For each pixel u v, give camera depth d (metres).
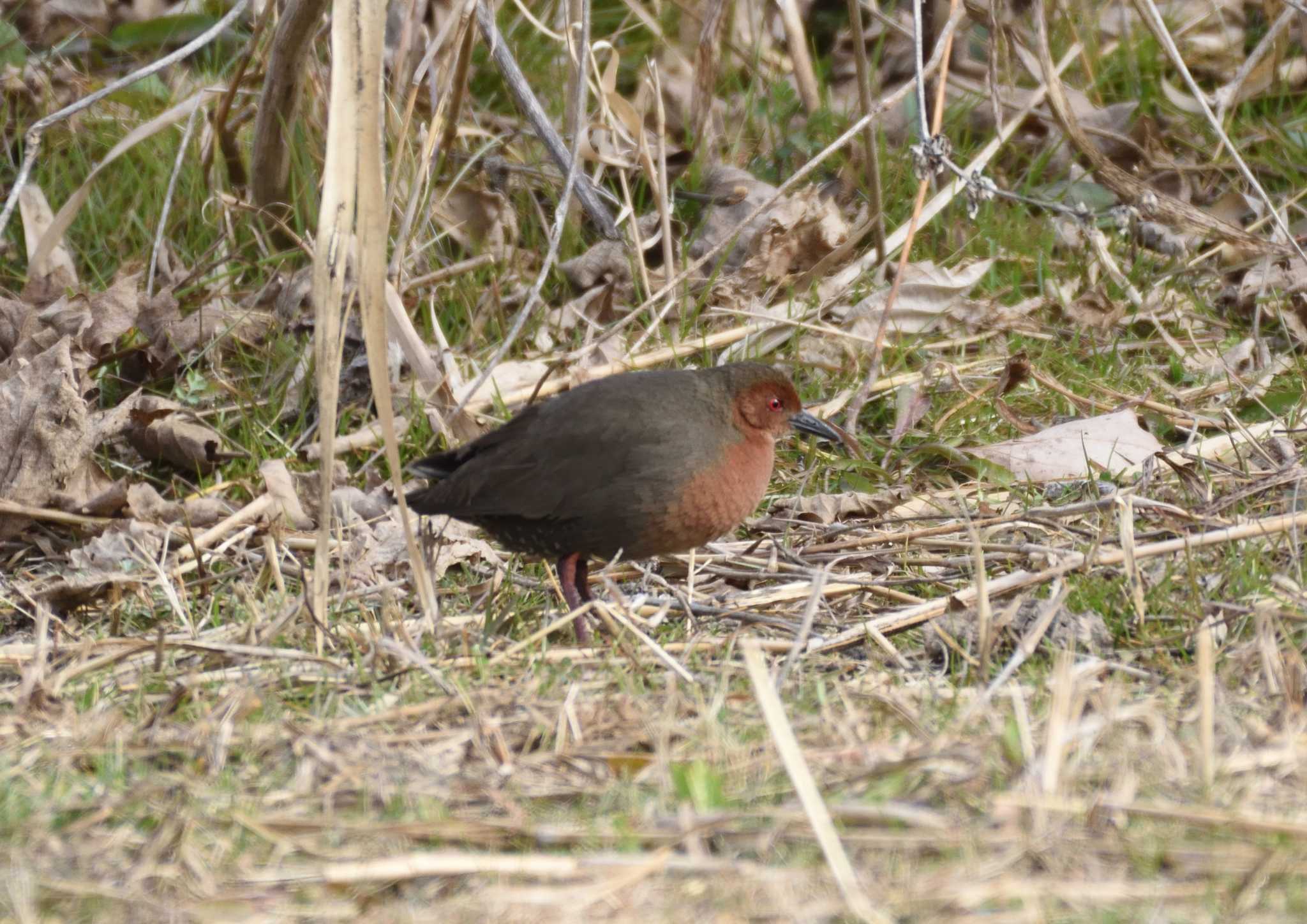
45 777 6.80
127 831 6.28
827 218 13.77
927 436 11.83
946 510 10.81
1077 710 6.91
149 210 14.34
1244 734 6.85
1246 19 17.08
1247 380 12.25
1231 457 11.19
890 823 6.05
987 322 13.22
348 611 9.32
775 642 8.38
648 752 6.88
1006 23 13.55
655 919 5.49
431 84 13.03
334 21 7.88
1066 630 8.19
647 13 16.80
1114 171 12.77
